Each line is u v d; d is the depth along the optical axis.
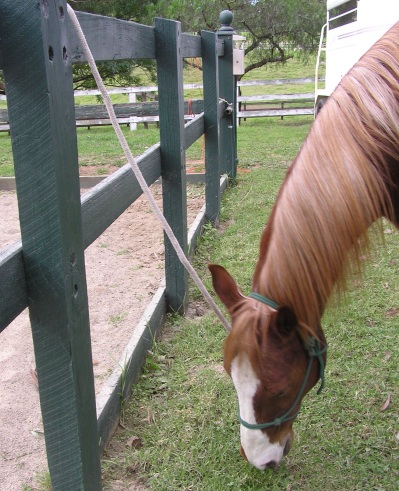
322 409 2.56
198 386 2.76
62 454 1.80
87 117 8.50
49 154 1.53
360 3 5.79
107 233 5.31
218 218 5.25
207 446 2.36
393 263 3.99
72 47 1.88
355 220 1.78
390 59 2.04
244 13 13.25
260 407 1.73
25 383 2.88
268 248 1.85
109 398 2.43
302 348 1.79
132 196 2.70
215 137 5.03
